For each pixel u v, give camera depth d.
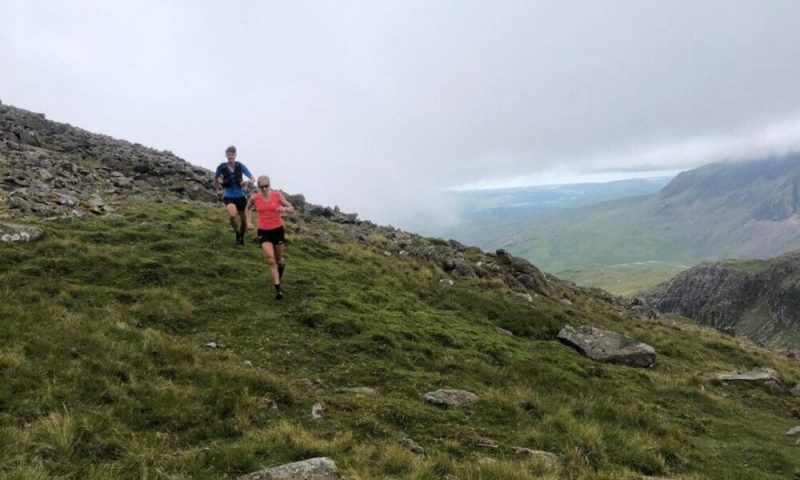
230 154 20.89
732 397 19.33
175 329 14.10
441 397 12.57
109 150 37.66
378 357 14.68
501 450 10.38
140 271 16.72
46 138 35.75
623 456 11.28
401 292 21.19
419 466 8.65
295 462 8.35
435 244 34.34
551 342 20.66
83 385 9.76
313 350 14.39
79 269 15.96
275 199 17.14
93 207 22.31
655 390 17.94
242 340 14.24
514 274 31.22
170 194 29.16
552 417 12.25
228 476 8.02
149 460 7.97
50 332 11.51
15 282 14.16
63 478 7.19
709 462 12.26
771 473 12.19
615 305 38.78
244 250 20.70
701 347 29.80
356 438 9.93
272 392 11.16
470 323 20.58
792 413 18.30
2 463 7.16
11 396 8.99
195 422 9.49
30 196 21.62
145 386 10.20
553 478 8.95
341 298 17.92
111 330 12.41
